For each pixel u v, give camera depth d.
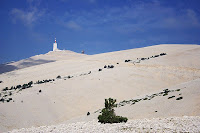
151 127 16.12
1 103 58.31
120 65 107.44
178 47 143.38
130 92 67.94
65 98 63.78
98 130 16.44
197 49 127.56
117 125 18.09
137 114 32.88
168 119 19.27
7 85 101.62
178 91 44.81
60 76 101.62
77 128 17.70
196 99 32.78
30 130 18.30
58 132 16.66
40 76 111.62
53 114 52.62
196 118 19.02
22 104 58.19
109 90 69.44
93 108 56.00
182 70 89.00
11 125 44.69
